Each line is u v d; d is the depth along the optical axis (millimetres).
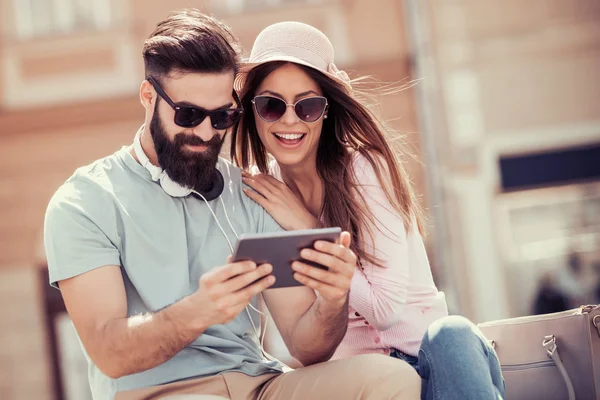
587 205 13555
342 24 12688
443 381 3785
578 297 13031
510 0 13617
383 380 3816
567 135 13602
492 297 13031
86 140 12773
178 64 3965
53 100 12734
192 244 4102
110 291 3867
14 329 12617
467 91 13414
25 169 12711
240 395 3934
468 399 3725
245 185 4461
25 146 12727
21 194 12695
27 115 12711
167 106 3992
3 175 12688
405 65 12609
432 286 4785
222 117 4031
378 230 4613
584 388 4332
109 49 12836
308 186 4941
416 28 12492
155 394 3896
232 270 3494
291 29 4758
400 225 4672
